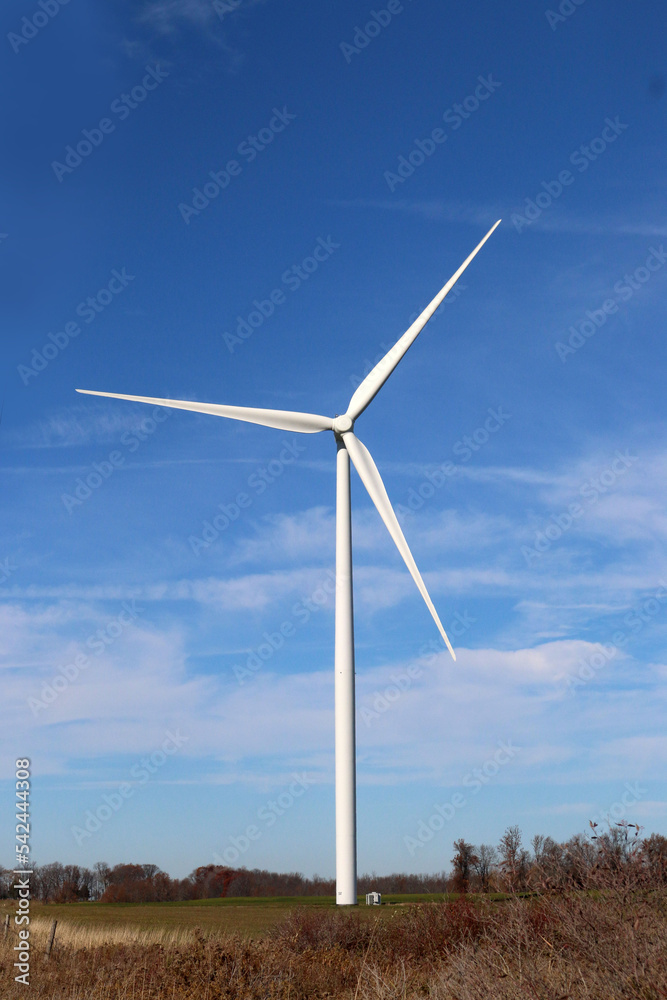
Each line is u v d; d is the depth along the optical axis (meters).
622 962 8.71
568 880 9.86
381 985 12.28
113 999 14.62
